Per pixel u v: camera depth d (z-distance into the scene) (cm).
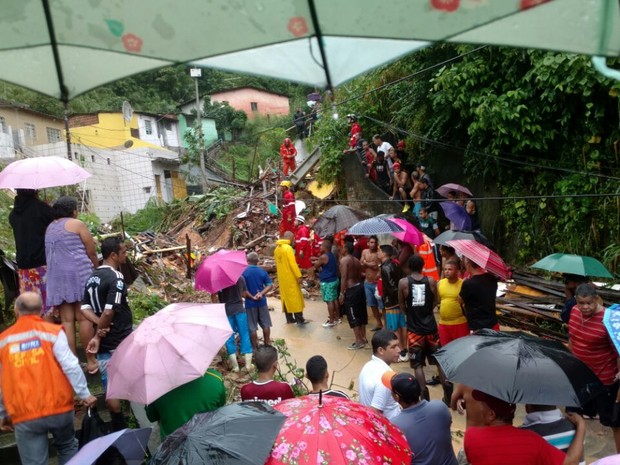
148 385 390
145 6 168
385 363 453
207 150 3506
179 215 2105
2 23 175
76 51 184
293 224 1368
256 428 304
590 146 952
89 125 3027
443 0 156
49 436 495
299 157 2594
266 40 174
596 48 163
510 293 954
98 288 489
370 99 1582
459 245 633
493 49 1004
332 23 167
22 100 2611
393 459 301
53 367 404
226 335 446
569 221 983
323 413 314
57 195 1770
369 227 852
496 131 1023
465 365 353
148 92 4109
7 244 889
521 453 314
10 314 713
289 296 994
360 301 850
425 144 1362
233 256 762
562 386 329
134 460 311
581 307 488
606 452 535
